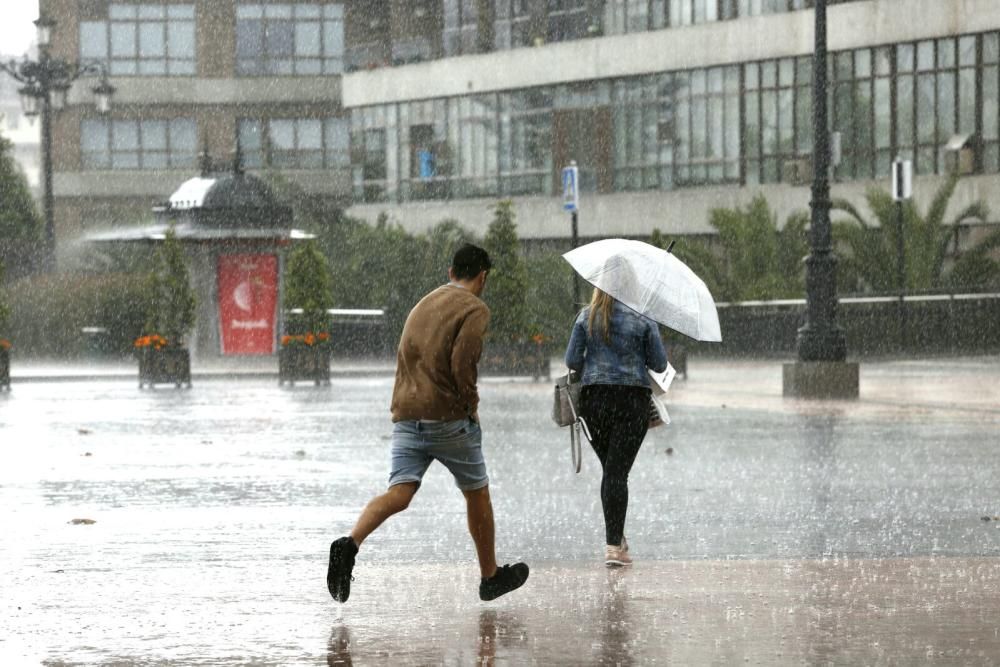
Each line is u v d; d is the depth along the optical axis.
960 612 20.53
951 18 118.81
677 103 138.00
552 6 148.62
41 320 114.12
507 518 30.58
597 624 19.86
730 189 134.00
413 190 159.38
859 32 124.62
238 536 28.33
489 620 20.17
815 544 27.09
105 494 34.91
